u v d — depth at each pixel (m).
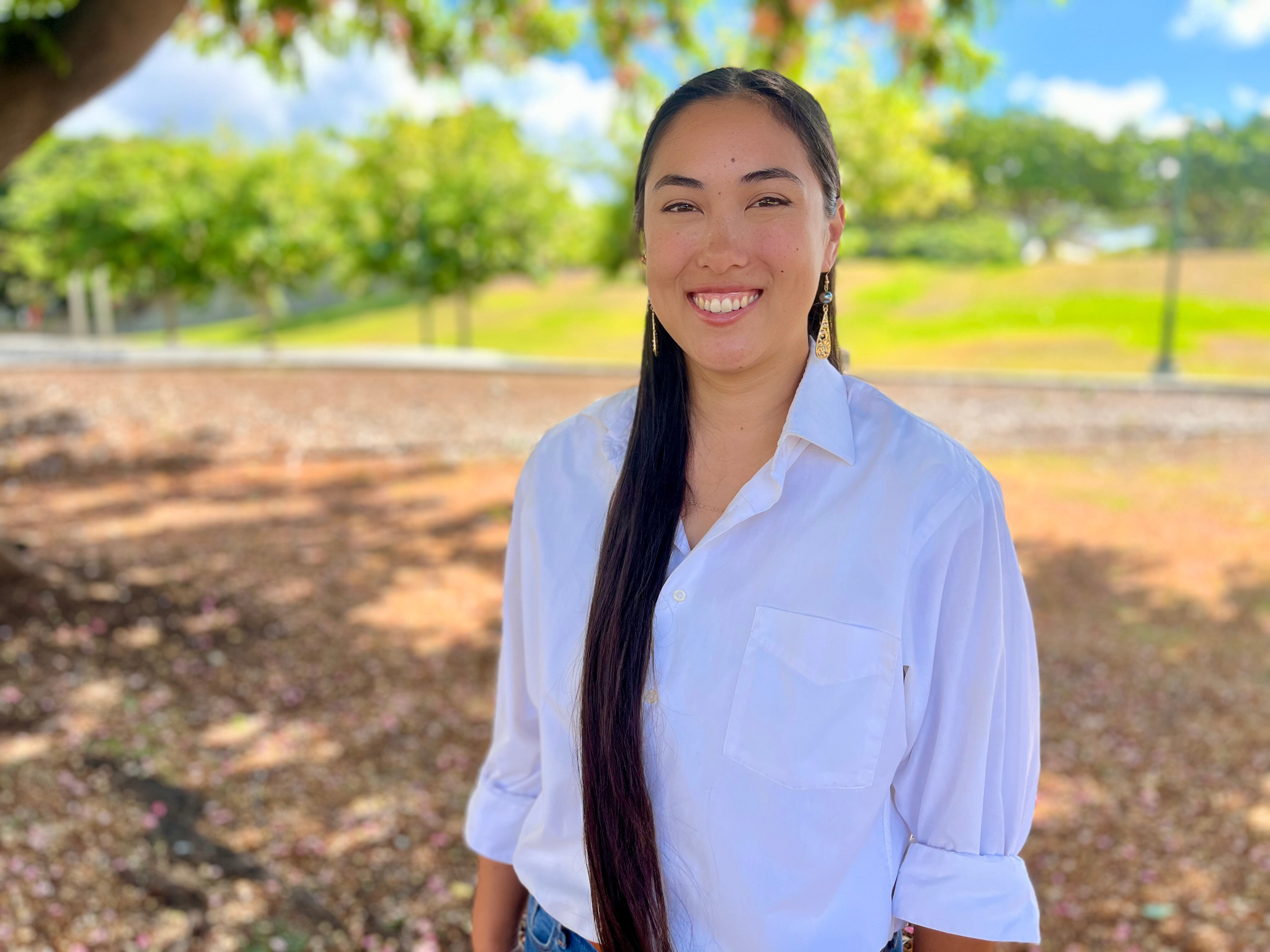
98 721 4.20
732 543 1.09
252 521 8.21
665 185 1.07
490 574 6.89
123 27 4.22
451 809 3.71
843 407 1.10
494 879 1.38
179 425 12.59
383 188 26.75
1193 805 3.89
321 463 10.95
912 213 52.97
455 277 27.17
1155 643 5.77
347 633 5.56
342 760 4.06
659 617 1.09
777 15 6.10
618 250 29.56
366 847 3.41
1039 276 37.88
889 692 1.03
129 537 7.45
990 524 1.05
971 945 1.09
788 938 1.05
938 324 29.70
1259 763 4.26
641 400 1.18
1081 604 6.48
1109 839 3.62
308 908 3.03
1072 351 24.17
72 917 2.86
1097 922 3.11
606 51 7.03
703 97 1.07
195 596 5.79
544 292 44.97
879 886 1.09
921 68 6.25
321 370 18.02
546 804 1.23
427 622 5.82
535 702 1.32
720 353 1.08
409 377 17.67
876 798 1.05
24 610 5.06
